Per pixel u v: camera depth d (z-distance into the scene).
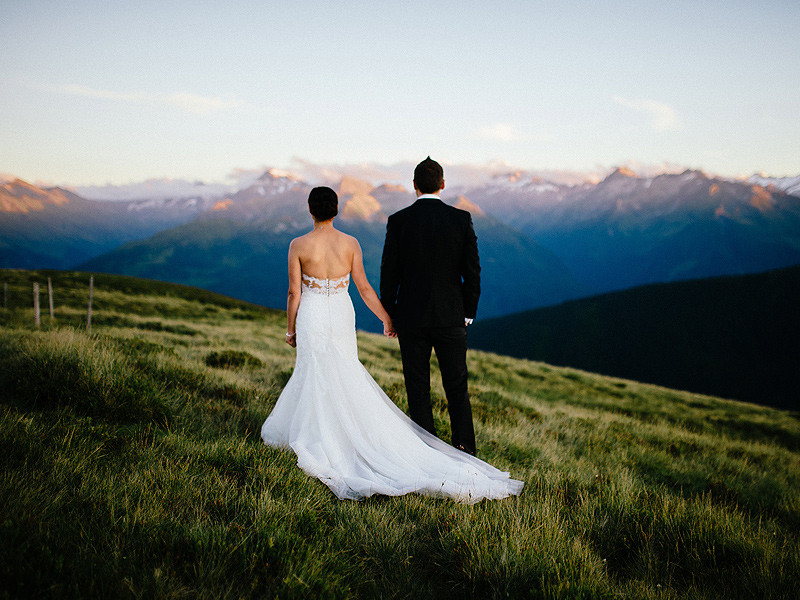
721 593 3.04
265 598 2.33
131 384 4.84
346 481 3.84
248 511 3.09
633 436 9.53
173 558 2.48
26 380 4.56
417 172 4.70
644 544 3.51
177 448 4.00
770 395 117.38
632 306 161.62
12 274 50.69
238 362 9.08
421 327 4.59
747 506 5.72
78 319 21.36
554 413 10.96
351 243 4.45
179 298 51.84
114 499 2.94
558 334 158.12
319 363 4.33
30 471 3.13
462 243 4.55
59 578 2.20
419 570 2.96
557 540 3.27
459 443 4.86
